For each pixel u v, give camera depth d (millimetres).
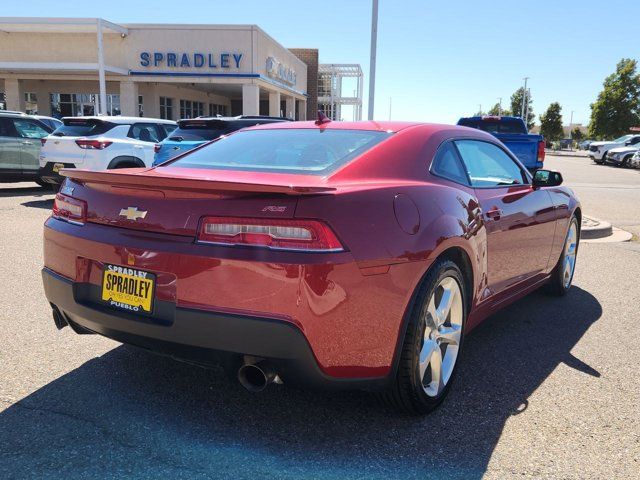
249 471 2377
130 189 2596
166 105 29688
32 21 23812
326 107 53781
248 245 2299
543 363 3613
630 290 5465
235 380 2471
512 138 11727
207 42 25953
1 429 2625
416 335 2662
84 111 28219
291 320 2271
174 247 2395
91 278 2703
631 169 28859
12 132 11469
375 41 11859
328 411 2906
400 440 2648
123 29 25438
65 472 2322
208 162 3178
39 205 10023
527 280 4262
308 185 2562
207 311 2328
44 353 3512
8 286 4914
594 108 51469
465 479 2355
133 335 2553
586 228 8344
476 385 3270
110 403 2916
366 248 2406
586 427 2805
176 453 2488
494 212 3502
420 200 2773
